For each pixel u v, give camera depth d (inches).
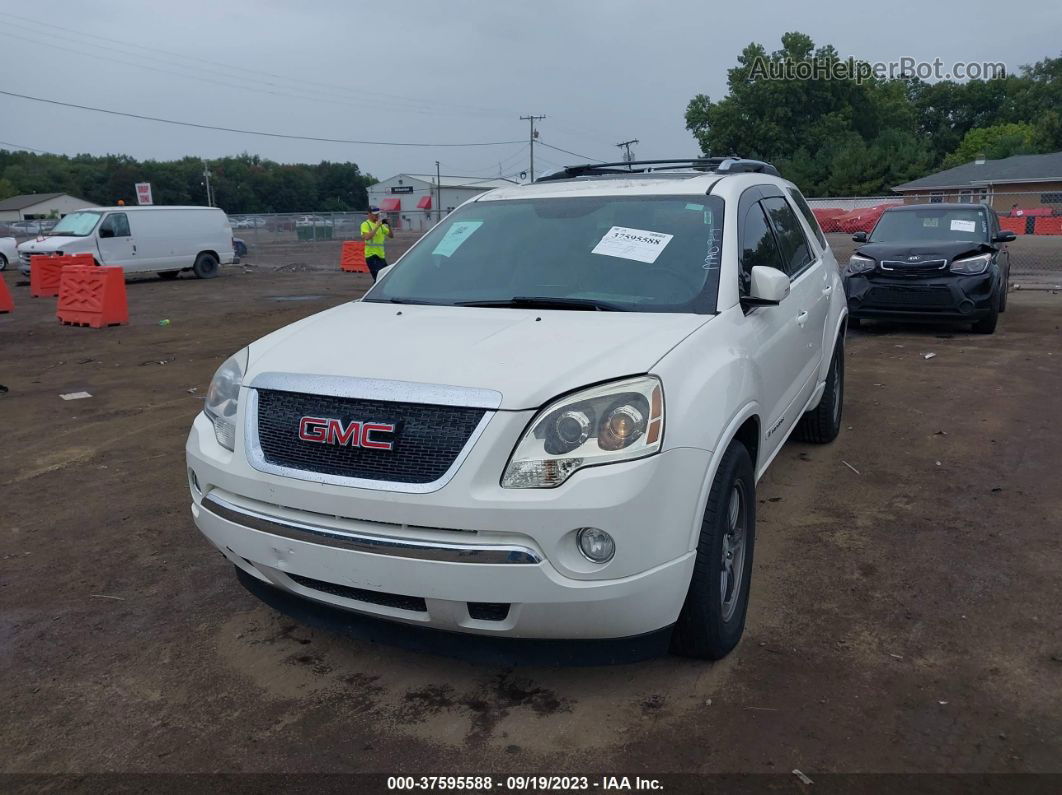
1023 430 251.6
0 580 169.0
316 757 113.7
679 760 110.6
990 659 131.3
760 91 2504.9
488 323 137.8
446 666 135.0
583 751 113.0
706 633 125.3
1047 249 1048.2
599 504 106.7
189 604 157.8
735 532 136.4
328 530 115.1
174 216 905.5
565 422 109.6
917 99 3253.0
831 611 147.5
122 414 304.3
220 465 127.1
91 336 505.4
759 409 142.1
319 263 1139.3
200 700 127.5
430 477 110.3
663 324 133.6
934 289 417.4
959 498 198.2
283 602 128.3
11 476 234.2
